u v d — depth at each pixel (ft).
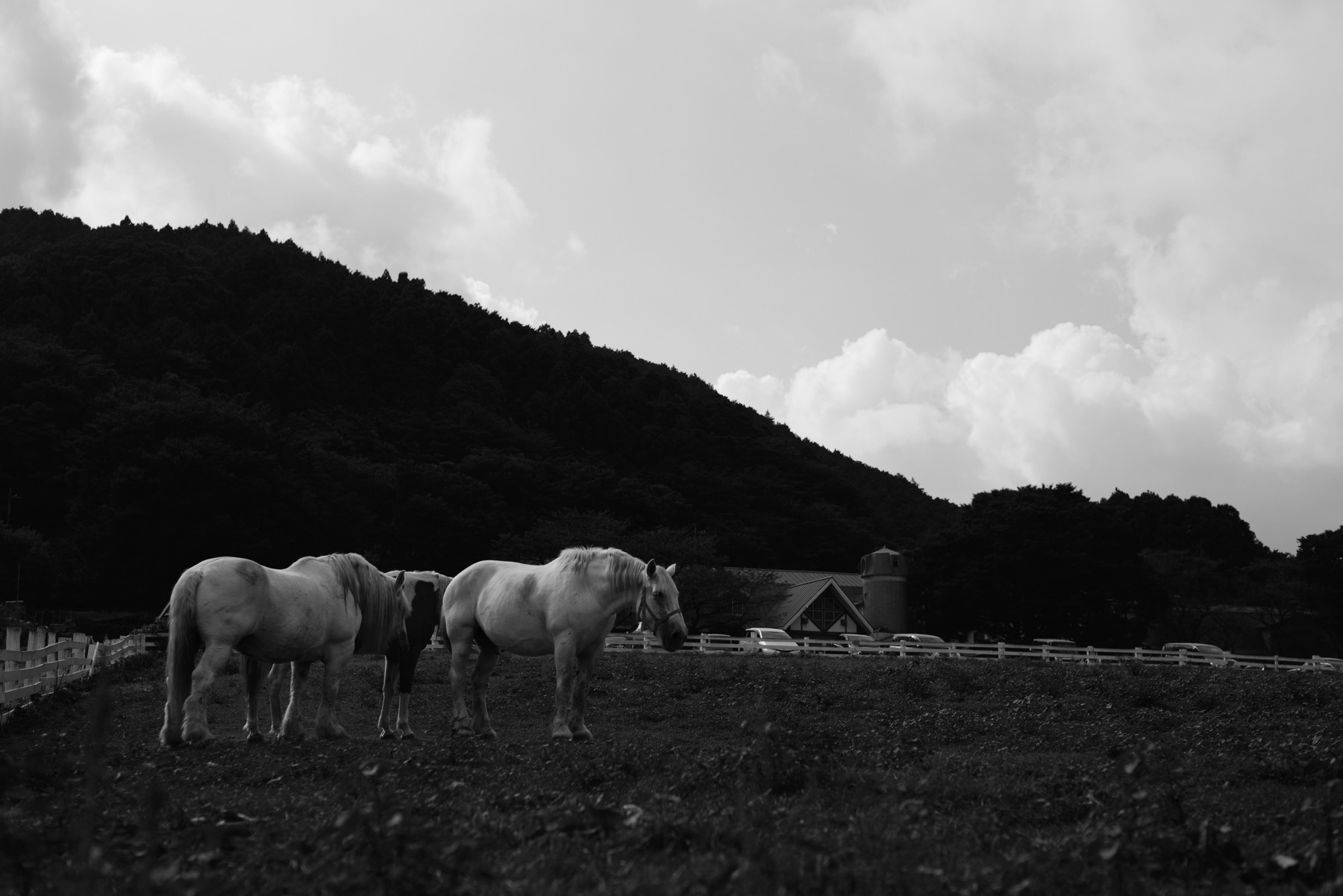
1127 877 19.49
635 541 230.07
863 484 530.68
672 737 52.42
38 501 245.24
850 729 53.06
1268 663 174.09
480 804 26.53
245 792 30.25
